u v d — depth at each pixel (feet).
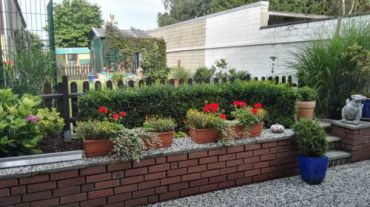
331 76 14.71
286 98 12.82
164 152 9.17
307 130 10.67
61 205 8.05
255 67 28.32
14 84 12.26
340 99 14.79
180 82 13.58
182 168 9.58
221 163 10.22
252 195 9.91
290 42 23.47
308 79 15.37
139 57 47.32
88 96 10.39
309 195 9.89
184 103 11.75
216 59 35.91
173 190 9.57
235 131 10.48
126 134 8.73
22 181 7.55
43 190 7.79
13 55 13.10
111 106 10.59
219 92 12.23
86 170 8.23
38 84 12.74
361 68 13.84
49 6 15.26
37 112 9.32
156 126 9.50
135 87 11.71
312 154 10.67
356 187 10.52
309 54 15.71
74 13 99.71
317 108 15.25
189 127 10.75
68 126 11.09
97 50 62.59
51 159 8.12
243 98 12.78
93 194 8.41
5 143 7.97
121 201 8.84
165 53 46.06
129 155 8.51
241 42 30.42
